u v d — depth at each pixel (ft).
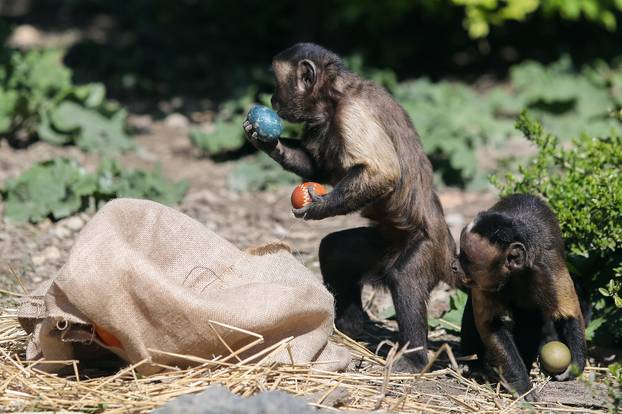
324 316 31.48
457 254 35.60
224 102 76.43
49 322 29.32
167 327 29.40
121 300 29.09
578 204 38.19
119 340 29.84
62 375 31.09
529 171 40.60
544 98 72.08
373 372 32.71
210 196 55.98
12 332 33.78
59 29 97.66
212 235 32.60
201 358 29.96
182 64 84.69
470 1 72.90
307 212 34.71
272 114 36.04
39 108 62.85
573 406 32.09
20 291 40.45
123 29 96.32
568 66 78.07
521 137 68.33
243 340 30.35
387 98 36.27
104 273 28.96
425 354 34.71
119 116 65.57
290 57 37.19
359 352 34.96
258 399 25.64
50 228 49.19
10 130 62.34
